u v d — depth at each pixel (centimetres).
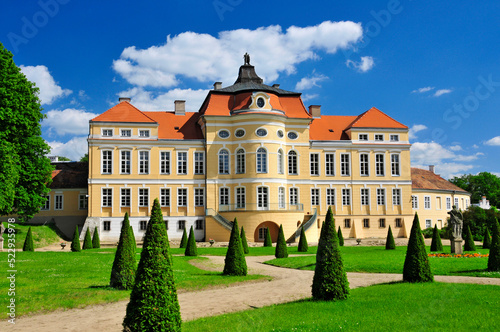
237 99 6931
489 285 2386
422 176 8656
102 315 2002
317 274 2161
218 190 6756
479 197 11419
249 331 1655
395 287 2380
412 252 2572
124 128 6712
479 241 6675
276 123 6762
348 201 7225
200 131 7088
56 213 6831
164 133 6956
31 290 2373
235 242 3183
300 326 1661
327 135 7412
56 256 4012
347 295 2125
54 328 1789
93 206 6531
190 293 2542
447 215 8456
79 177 7025
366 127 7338
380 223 7275
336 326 1641
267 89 6831
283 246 4341
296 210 6538
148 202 6688
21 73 5081
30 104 5056
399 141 7431
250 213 6381
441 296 2073
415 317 1731
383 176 7331
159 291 1563
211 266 3706
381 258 3803
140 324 1534
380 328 1598
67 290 2402
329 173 7231
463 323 1636
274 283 2869
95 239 5469
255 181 6594
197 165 6856
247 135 6694
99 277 2833
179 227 6731
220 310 2083
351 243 6397
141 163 6719
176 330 1567
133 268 2527
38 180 5466
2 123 4703
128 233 2556
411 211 7362
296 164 7006
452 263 3322
